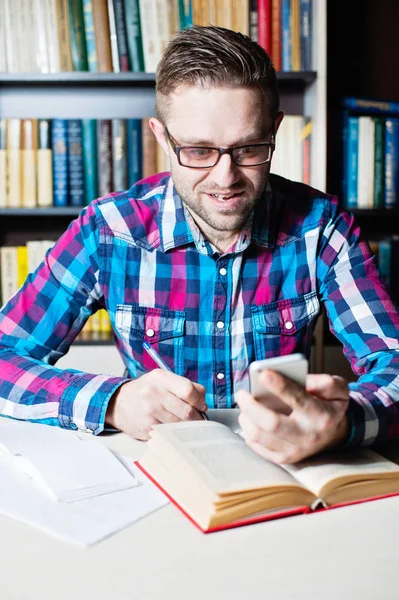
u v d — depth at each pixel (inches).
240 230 52.4
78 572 27.0
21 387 45.9
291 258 54.8
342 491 33.0
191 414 40.6
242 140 44.5
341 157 93.3
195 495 31.7
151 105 100.3
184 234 53.7
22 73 89.1
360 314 51.9
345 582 26.2
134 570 27.1
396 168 94.4
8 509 31.9
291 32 90.0
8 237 102.4
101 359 91.4
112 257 54.6
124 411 42.0
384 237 103.7
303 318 55.3
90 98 99.7
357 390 41.3
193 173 45.9
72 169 91.8
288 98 100.0
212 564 27.5
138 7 89.0
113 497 33.4
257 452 34.7
